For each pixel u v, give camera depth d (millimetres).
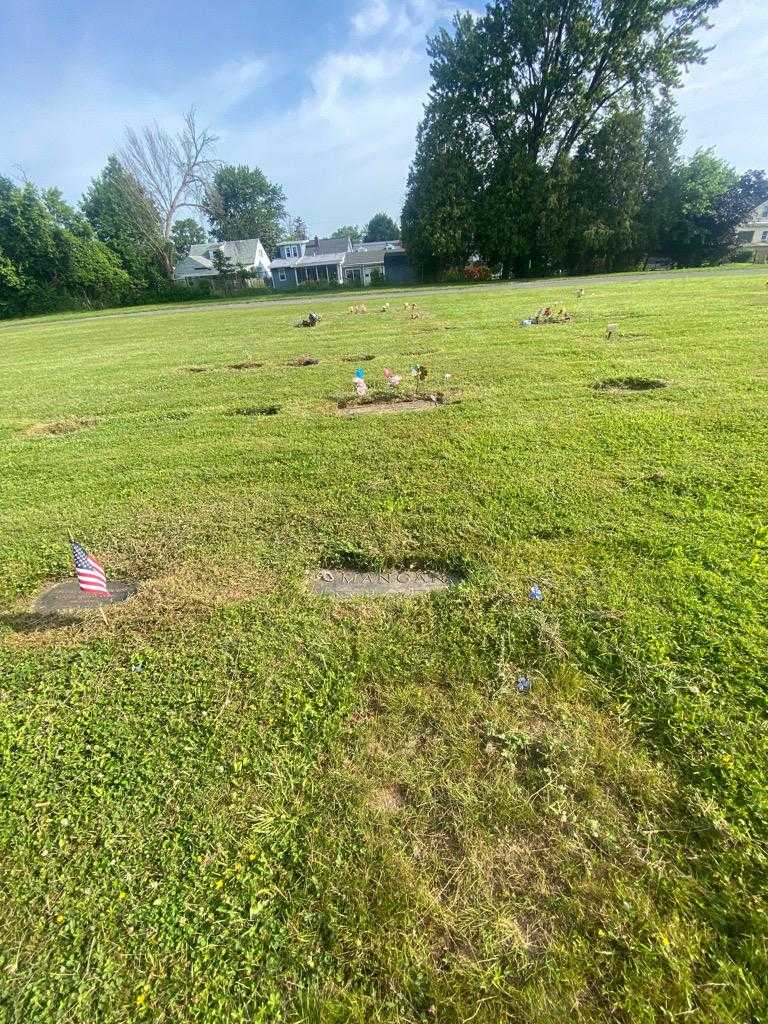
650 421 4723
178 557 3193
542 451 4273
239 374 8469
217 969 1286
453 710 1959
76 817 1676
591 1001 1184
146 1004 1237
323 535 3277
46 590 3039
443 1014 1183
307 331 13219
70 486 4477
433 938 1314
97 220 43062
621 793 1622
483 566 2787
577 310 12344
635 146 28781
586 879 1406
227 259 43719
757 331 8312
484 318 12758
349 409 6078
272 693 2096
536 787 1656
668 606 2371
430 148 31547
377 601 2621
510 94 30328
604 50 28516
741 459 3830
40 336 19391
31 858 1571
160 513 3807
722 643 2125
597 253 31469
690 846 1469
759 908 1316
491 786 1664
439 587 2740
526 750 1781
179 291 37875
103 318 26359
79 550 2404
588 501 3396
